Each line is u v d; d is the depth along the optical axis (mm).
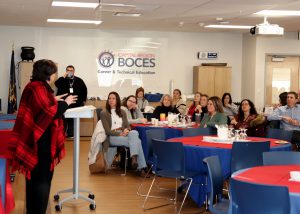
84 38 13523
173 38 14023
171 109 9914
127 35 13766
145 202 6168
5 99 12977
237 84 14422
